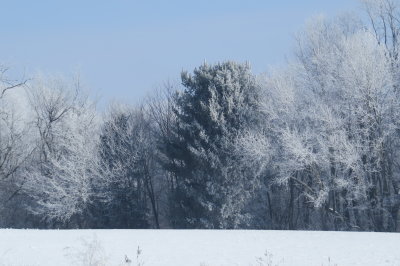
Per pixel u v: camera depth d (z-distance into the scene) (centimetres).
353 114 3822
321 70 4191
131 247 2008
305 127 4103
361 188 3794
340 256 1758
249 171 4359
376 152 3769
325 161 3881
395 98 3856
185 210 4425
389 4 4319
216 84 4509
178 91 4659
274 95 4225
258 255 1792
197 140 4378
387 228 3862
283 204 4753
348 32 4512
